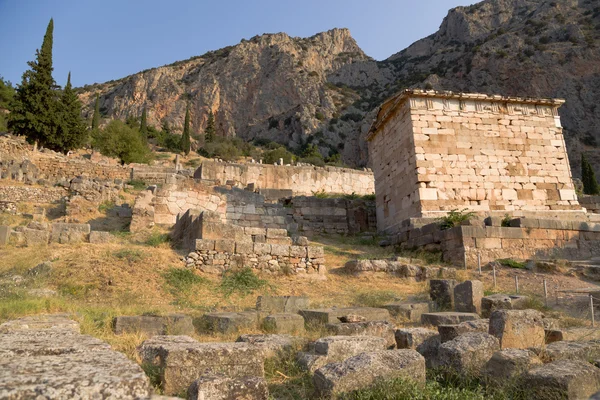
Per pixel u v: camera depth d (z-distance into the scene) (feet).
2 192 70.33
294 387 16.43
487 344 17.44
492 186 63.46
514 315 19.57
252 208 70.13
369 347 18.92
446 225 53.67
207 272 40.57
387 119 72.54
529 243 52.29
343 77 479.82
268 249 43.60
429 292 36.29
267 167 103.91
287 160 229.86
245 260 42.32
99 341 14.93
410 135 64.23
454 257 50.65
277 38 499.92
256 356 16.53
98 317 25.43
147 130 271.69
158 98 424.87
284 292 38.22
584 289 38.06
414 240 58.03
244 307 33.06
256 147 334.85
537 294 37.01
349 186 112.27
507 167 64.80
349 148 356.59
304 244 48.01
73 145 137.59
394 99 68.54
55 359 10.93
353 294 38.04
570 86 308.40
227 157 247.91
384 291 38.96
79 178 72.95
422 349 20.13
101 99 471.62
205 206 66.74
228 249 42.09
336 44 547.90
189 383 15.21
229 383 12.94
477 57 362.12
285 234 48.73
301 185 105.81
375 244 65.82
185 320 24.90
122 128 142.92
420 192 61.21
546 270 46.26
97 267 36.86
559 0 403.34
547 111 68.85
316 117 383.24
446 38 485.97
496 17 455.22
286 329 25.58
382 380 14.73
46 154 103.30
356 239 69.77
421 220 59.47
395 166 69.41
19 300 27.91
